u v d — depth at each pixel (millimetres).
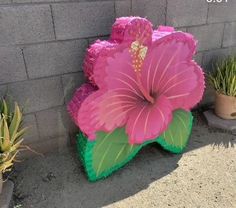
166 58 2131
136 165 2316
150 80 2127
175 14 2533
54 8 2053
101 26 2256
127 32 1930
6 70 2062
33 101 2223
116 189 2090
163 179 2176
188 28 2656
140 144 2242
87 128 1991
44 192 2064
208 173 2227
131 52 1984
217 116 2852
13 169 2254
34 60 2121
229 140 2605
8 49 2020
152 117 2193
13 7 1940
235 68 2666
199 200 1994
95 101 1955
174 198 2014
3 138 1781
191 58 2242
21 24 1997
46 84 2223
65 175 2211
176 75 2211
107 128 2055
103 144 2084
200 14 2658
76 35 2191
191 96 2330
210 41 2834
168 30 2279
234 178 2174
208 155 2420
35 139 2330
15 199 2006
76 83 2328
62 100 2324
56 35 2125
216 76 2812
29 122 2262
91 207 1948
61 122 2385
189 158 2391
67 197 2025
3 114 1838
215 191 2064
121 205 1960
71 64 2256
